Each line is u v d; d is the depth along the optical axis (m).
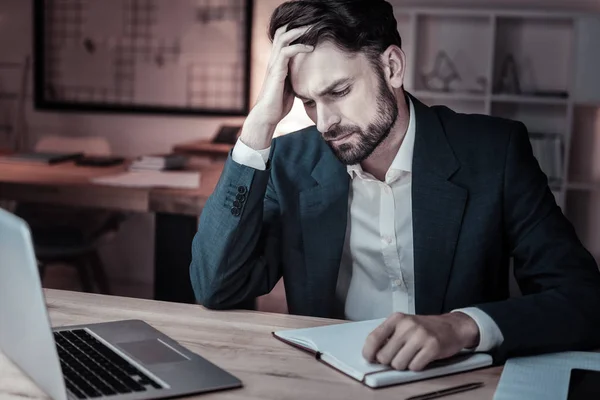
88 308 1.42
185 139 5.22
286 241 1.62
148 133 5.26
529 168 1.56
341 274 1.68
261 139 1.49
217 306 1.47
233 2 5.05
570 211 4.97
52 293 1.52
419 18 5.00
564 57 4.83
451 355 1.15
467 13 4.70
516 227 1.53
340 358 1.14
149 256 5.12
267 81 1.48
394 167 1.56
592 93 4.59
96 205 2.93
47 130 5.35
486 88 4.86
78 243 3.63
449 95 4.79
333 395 1.04
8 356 1.16
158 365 1.11
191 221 2.94
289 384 1.08
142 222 5.10
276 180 1.64
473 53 4.98
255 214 1.50
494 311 1.22
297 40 1.43
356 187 1.62
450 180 1.55
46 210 3.84
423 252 1.54
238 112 5.12
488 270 1.55
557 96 4.68
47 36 5.27
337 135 1.46
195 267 1.51
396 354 1.12
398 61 1.46
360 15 1.39
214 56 5.11
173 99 5.19
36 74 5.30
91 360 1.12
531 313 1.24
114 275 5.17
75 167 3.48
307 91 1.43
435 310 1.55
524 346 1.20
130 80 5.23
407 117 1.57
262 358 1.18
